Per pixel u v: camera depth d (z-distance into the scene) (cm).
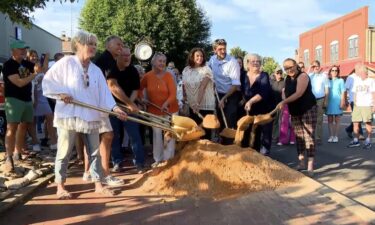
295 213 518
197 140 682
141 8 3194
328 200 565
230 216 514
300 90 748
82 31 586
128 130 757
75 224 500
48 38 3300
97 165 624
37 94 954
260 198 580
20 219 519
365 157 935
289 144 1173
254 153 674
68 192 610
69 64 580
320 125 1147
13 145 728
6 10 850
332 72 1205
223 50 822
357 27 3794
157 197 601
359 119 1103
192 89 790
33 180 684
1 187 614
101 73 608
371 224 474
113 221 507
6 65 738
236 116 816
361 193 629
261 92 816
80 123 582
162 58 781
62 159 596
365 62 3641
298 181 649
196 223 494
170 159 690
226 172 634
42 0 858
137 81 750
